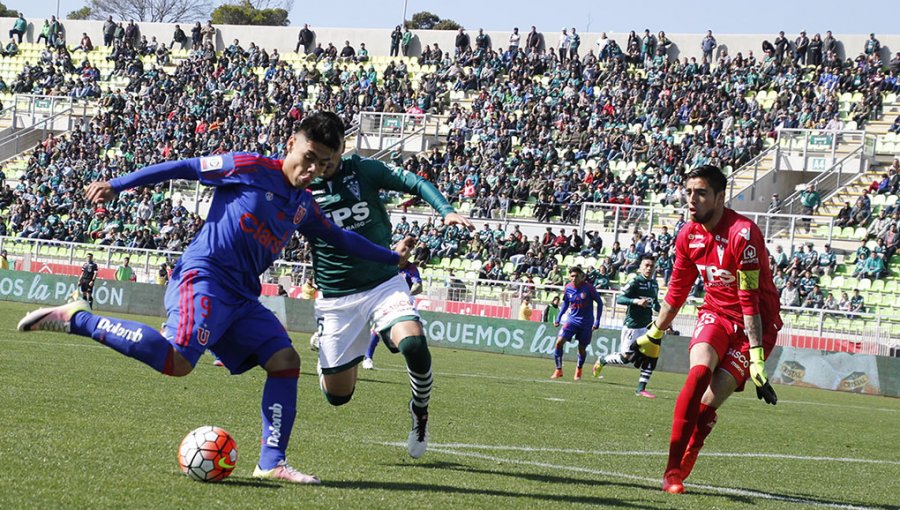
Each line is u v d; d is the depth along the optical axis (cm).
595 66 4088
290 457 641
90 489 479
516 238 3062
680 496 613
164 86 4600
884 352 2380
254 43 4847
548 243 3075
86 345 1568
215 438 528
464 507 512
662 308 702
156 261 3300
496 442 826
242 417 838
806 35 3947
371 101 4259
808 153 3356
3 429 645
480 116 3994
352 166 673
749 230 636
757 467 805
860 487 732
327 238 583
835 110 3556
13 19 5331
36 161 4234
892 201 3097
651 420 1139
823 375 2248
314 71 4556
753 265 634
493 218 3341
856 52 3944
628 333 1526
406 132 3962
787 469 806
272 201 538
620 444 889
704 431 658
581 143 3647
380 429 846
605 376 2012
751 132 3459
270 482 539
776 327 673
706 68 3988
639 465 756
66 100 4572
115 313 2969
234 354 559
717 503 596
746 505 597
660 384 1862
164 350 509
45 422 698
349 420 892
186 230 3375
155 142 4178
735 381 655
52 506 438
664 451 865
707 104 3694
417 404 658
